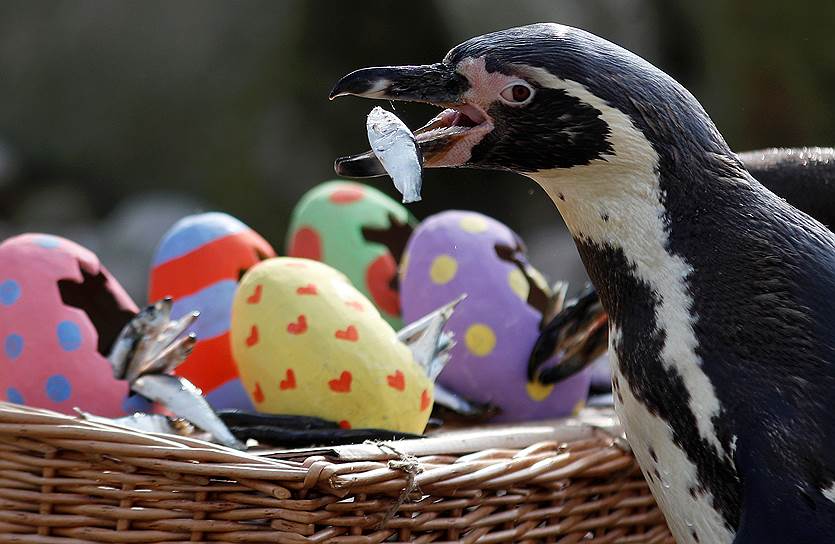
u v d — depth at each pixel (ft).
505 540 8.93
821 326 8.07
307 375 9.96
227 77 46.47
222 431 9.55
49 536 8.45
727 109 33.30
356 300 10.32
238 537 8.21
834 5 31.32
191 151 46.44
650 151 8.53
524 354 11.75
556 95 8.62
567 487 9.30
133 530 8.34
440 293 11.87
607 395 13.29
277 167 44.65
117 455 8.21
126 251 41.29
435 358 10.58
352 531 8.25
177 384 9.89
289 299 10.14
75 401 10.25
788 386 7.98
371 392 9.96
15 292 10.35
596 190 8.76
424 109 32.63
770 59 32.24
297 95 44.98
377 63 44.50
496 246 12.12
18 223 46.80
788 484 7.84
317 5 44.55
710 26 33.60
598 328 11.37
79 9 48.52
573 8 40.24
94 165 47.91
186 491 8.25
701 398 8.23
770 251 8.32
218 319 11.58
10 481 8.48
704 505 8.48
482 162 9.04
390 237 14.08
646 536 9.98
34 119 48.39
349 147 44.75
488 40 8.89
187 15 47.39
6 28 49.01
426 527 8.48
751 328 8.16
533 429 9.75
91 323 10.61
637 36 39.50
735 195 8.54
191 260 11.76
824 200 10.59
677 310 8.41
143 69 47.52
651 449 8.71
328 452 8.28
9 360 10.27
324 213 13.53
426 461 8.70
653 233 8.57
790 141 32.63
